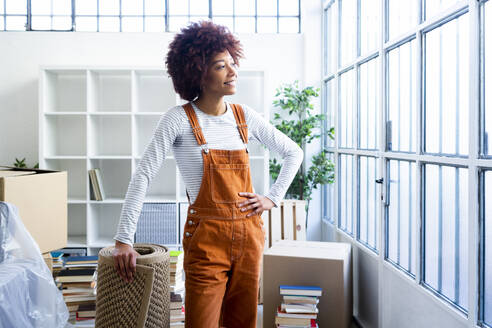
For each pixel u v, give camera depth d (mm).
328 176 4156
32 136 4512
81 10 4645
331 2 4141
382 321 2758
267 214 3662
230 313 1757
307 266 2705
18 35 4500
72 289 2539
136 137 4258
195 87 1682
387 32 2719
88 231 4133
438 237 2084
